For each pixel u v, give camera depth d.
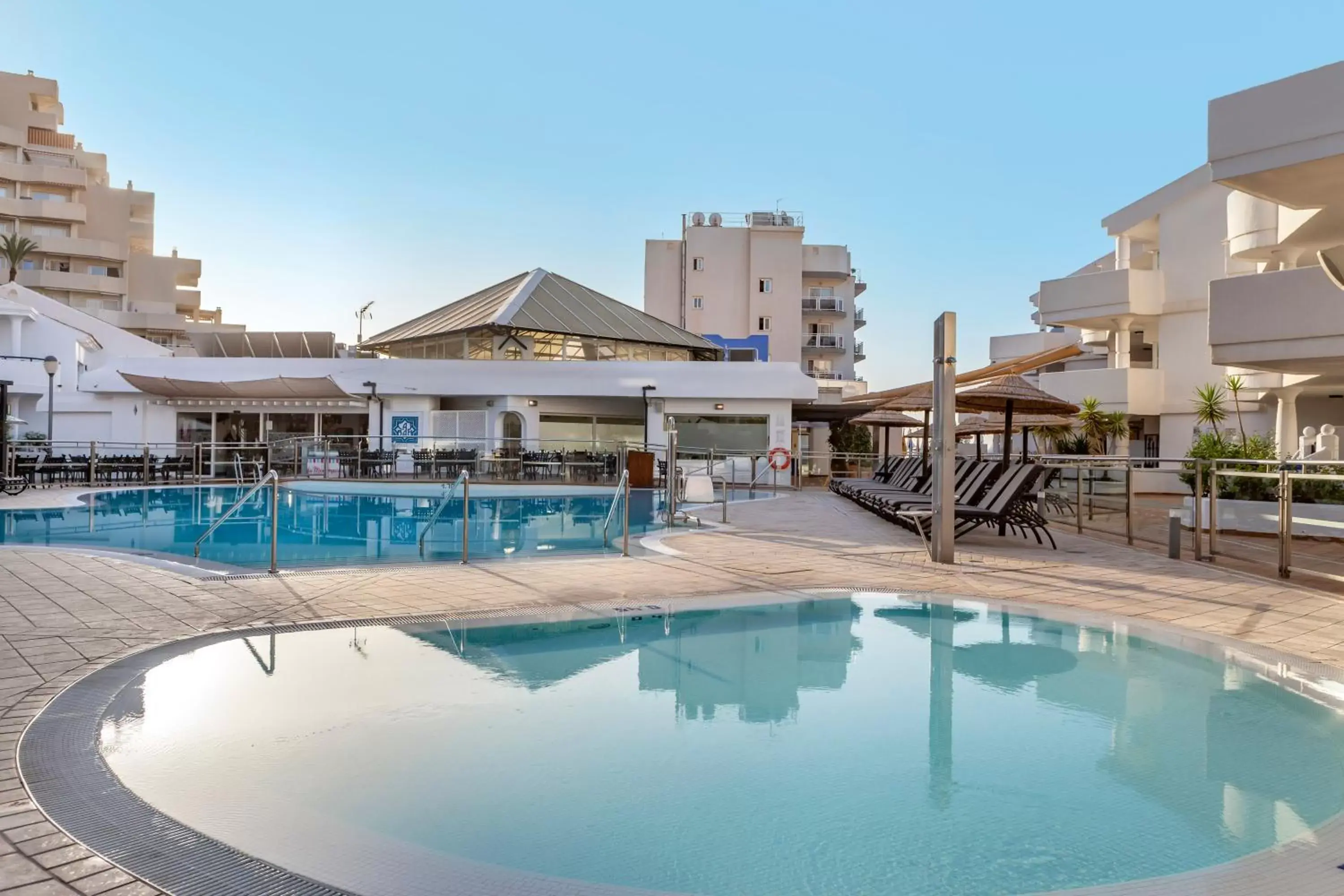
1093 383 29.61
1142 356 35.06
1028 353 45.38
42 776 3.28
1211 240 28.25
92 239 60.69
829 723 4.29
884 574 8.84
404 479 23.92
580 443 25.86
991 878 2.72
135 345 36.94
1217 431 24.20
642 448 23.83
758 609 7.20
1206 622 6.58
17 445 22.12
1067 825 3.14
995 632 6.41
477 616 6.45
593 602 7.11
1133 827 3.11
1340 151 10.25
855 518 15.52
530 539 12.39
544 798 3.30
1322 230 14.41
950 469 9.64
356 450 24.52
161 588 7.27
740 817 3.18
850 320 60.78
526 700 4.59
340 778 3.42
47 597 6.88
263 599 6.91
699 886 2.66
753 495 22.06
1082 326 31.98
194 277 64.81
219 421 29.53
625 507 9.97
